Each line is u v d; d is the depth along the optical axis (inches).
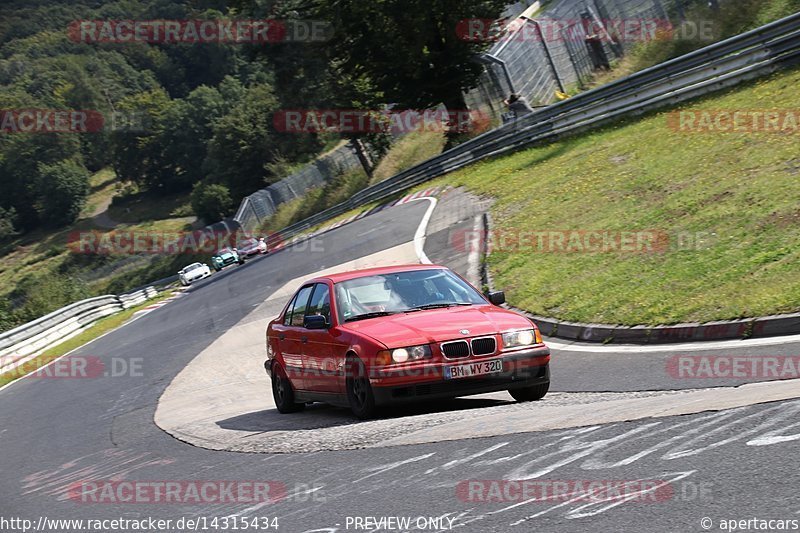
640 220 1518.2
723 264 1128.2
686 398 636.1
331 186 7017.7
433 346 744.3
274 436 798.5
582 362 977.5
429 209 2910.9
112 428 1170.0
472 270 1731.1
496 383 757.3
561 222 1779.0
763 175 1449.3
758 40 2101.4
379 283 888.3
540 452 527.5
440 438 620.7
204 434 920.9
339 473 579.8
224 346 1887.3
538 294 1350.9
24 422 1457.9
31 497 762.2
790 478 404.5
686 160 1776.6
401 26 4394.7
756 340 869.2
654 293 1123.3
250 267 4057.6
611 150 2234.3
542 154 2783.0
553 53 3757.4
